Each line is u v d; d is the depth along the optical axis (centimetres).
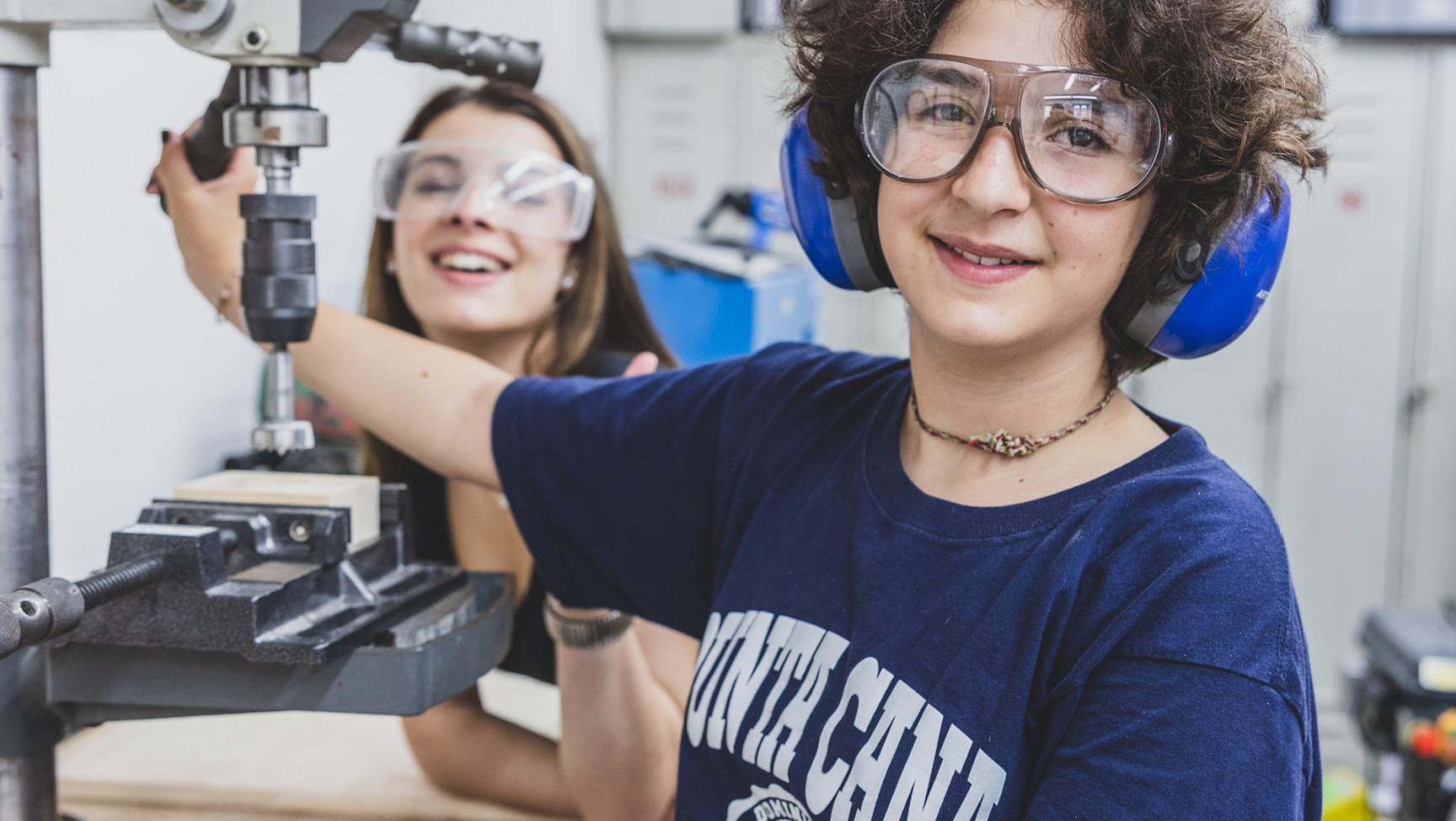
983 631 80
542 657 166
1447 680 216
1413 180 354
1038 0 80
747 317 247
